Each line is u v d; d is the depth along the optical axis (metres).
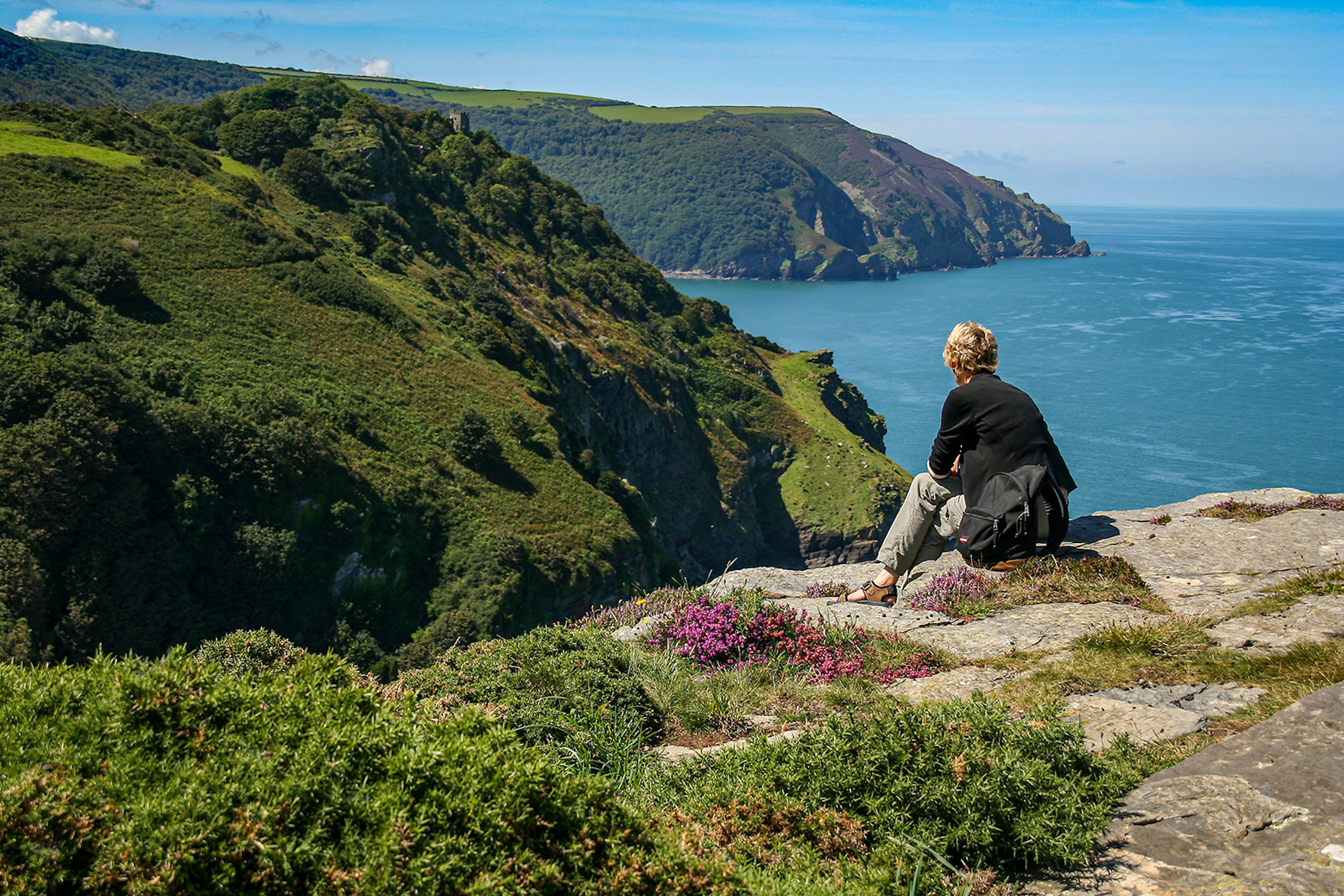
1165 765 4.11
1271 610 6.39
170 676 3.43
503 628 56.41
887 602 5.80
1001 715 4.40
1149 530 8.67
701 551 111.31
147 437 49.06
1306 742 3.65
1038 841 3.54
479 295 95.56
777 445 124.06
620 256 151.38
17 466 42.12
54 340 52.25
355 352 71.31
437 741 3.32
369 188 107.31
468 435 67.06
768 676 6.81
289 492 52.81
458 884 2.86
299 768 3.10
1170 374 166.50
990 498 4.66
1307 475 110.62
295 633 51.16
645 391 110.19
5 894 2.66
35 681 3.70
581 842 3.23
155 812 2.87
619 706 6.01
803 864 3.83
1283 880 2.85
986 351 5.08
